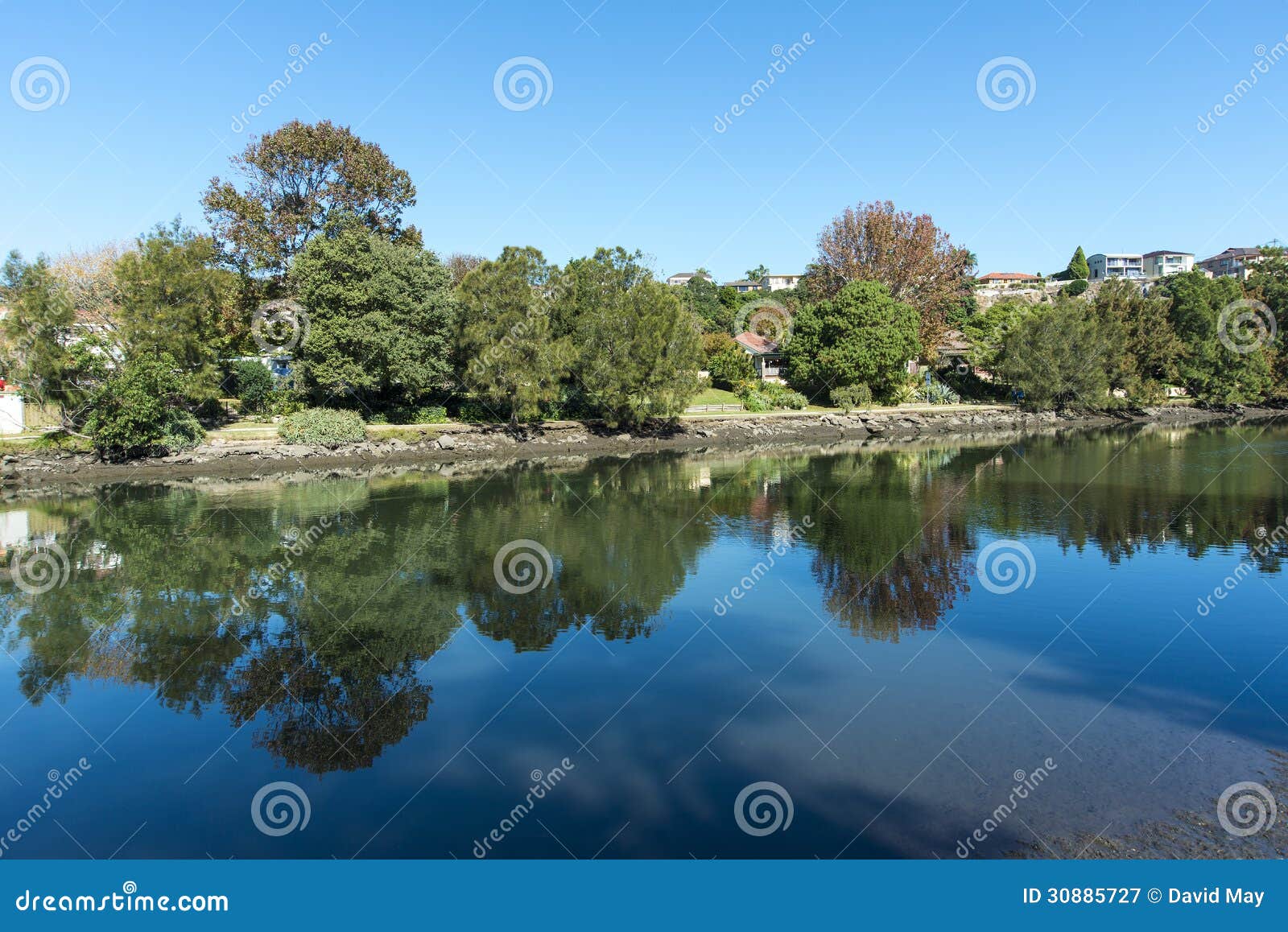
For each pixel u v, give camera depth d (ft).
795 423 204.74
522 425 177.27
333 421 150.51
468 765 37.42
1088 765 35.99
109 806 34.60
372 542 83.76
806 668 48.44
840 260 270.26
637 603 62.34
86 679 48.44
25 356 126.00
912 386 250.16
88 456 130.21
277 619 59.31
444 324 164.66
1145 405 247.50
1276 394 261.24
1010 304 277.03
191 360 143.95
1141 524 88.74
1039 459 150.82
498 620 58.59
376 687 46.73
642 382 179.01
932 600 61.93
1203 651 49.98
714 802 33.71
